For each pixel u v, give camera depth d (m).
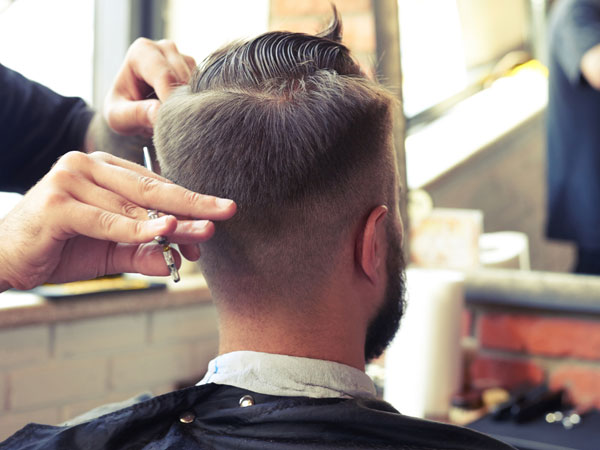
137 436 0.72
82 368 1.67
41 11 1.81
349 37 1.88
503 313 1.76
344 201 0.73
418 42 1.82
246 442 0.71
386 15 1.84
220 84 0.76
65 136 1.18
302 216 0.72
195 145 0.73
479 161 1.77
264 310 0.76
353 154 0.73
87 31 1.94
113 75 1.99
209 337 1.92
